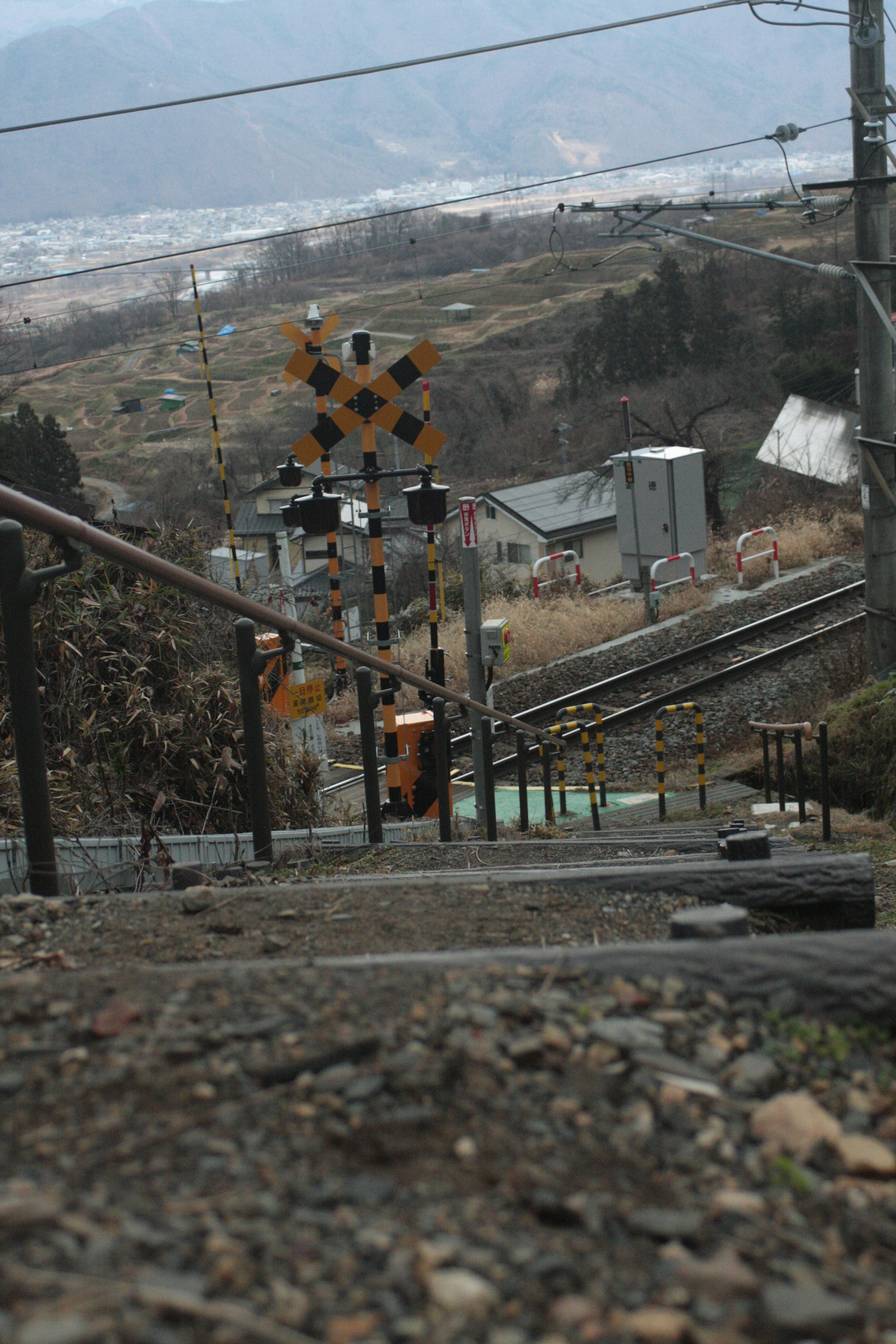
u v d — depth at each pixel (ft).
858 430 48.08
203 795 22.66
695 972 7.65
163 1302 3.96
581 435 192.03
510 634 66.95
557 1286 4.55
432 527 37.93
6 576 11.73
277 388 343.26
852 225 302.25
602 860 18.15
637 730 50.65
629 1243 4.95
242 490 201.46
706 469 120.16
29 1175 4.90
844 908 11.80
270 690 30.86
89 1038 6.45
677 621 68.59
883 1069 7.02
